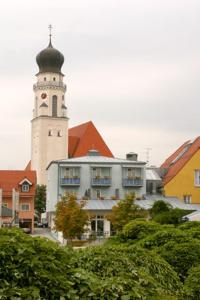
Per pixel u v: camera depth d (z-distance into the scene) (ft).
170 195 278.05
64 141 483.10
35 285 31.48
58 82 494.18
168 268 45.75
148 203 262.67
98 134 459.73
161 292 38.88
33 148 500.74
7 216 232.73
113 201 265.54
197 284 48.65
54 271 32.68
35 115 498.69
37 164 487.20
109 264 40.19
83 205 206.08
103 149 449.89
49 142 481.87
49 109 488.44
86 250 42.60
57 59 496.23
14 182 329.11
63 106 490.49
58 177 277.44
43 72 494.59
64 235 197.06
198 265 54.65
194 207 258.16
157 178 294.46
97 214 251.60
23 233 34.71
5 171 335.26
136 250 45.83
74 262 37.88
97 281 35.01
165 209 195.21
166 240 60.85
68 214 195.52
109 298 33.81
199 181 279.08
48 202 315.37
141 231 71.97
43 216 399.24
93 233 234.79
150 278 39.75
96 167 280.10
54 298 31.73
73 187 277.44
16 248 32.37
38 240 34.19
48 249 33.91
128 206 195.62
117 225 194.90
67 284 32.45
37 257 32.58
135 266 42.09
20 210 322.34
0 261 31.60
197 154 280.10
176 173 279.49
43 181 478.18
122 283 35.99
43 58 495.00
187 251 57.41
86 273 35.40
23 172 334.85
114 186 280.51
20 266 31.76
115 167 281.74
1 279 31.04
